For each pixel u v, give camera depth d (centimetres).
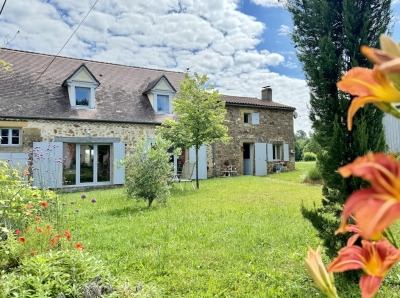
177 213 645
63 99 1206
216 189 1019
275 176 1481
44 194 541
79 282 265
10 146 1048
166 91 1414
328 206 320
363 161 42
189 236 470
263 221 554
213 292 294
